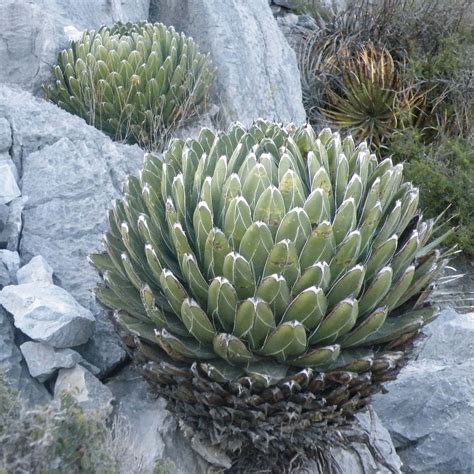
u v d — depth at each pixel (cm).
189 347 149
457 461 188
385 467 172
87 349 167
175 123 264
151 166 167
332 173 158
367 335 148
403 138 331
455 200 293
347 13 399
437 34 376
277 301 145
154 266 150
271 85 317
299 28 403
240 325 145
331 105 362
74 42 261
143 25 274
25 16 255
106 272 155
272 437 149
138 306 154
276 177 152
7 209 188
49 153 199
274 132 167
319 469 163
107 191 195
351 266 149
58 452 138
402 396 199
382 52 356
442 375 201
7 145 201
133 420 161
